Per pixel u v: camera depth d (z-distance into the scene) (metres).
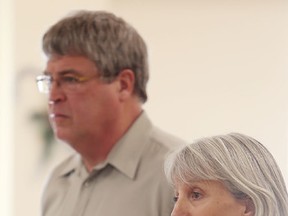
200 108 11.98
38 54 11.93
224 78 11.96
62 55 5.18
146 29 12.08
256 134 11.91
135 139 5.27
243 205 3.48
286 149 11.79
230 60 11.95
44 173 11.98
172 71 12.03
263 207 3.44
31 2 11.87
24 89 11.96
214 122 11.98
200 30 12.00
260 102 11.92
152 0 12.05
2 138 12.03
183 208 3.58
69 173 5.81
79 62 5.14
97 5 11.91
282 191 3.56
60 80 5.20
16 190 12.03
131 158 5.22
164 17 12.05
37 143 12.00
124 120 5.29
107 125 5.22
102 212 5.18
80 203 5.39
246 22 11.95
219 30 11.98
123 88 5.27
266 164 3.58
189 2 12.00
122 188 5.18
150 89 12.02
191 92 12.01
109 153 5.29
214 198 3.51
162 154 5.16
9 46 11.91
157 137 5.33
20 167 12.00
